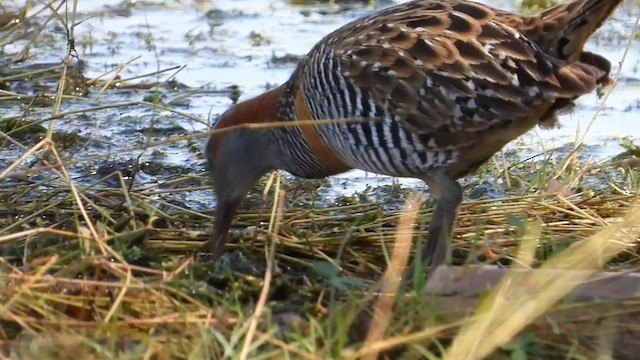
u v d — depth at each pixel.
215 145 11.60
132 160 13.86
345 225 11.62
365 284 9.25
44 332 8.40
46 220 11.49
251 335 7.96
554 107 10.25
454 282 9.08
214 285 9.80
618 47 18.39
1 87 16.48
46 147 12.09
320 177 11.64
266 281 8.70
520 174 13.51
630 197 12.05
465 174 11.05
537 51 9.91
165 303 8.86
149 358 8.09
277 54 18.53
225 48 19.02
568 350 8.55
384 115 10.16
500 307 8.40
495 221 11.62
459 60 9.87
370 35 10.27
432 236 10.59
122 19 20.92
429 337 8.32
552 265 9.25
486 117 9.96
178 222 11.71
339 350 8.09
